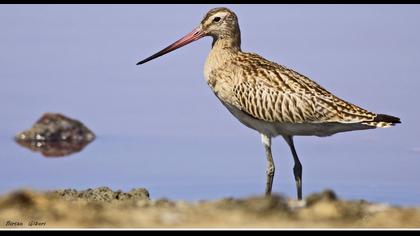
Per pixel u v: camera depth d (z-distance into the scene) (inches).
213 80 699.4
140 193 612.1
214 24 708.7
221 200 544.1
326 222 511.5
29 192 543.5
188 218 507.8
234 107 690.2
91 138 925.2
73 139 919.7
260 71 677.3
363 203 553.9
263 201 525.0
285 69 682.8
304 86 667.4
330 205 529.7
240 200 537.3
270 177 675.4
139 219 507.2
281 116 665.6
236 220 505.7
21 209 526.3
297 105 660.7
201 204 539.2
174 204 544.4
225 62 696.4
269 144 681.6
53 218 511.5
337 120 657.6
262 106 669.3
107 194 603.2
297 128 671.1
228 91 686.5
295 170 678.5
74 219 507.2
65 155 860.6
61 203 544.1
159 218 507.8
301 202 547.8
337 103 661.3
